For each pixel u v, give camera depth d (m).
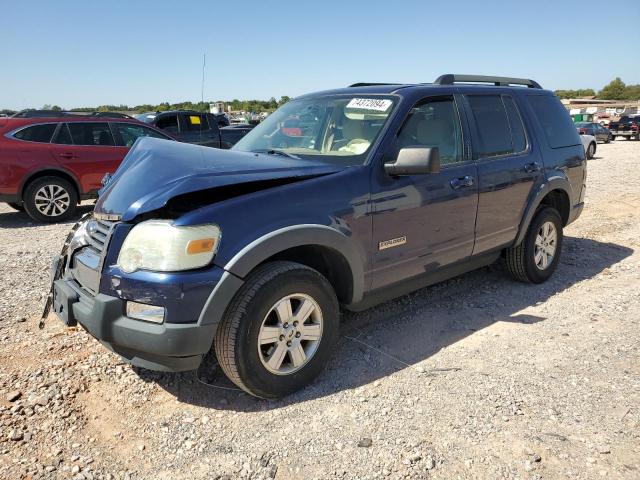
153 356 2.91
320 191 3.31
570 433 2.86
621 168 16.12
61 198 8.95
